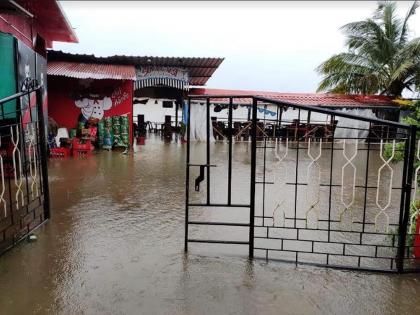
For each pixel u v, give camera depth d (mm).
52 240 3959
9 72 6730
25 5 8094
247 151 12820
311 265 3439
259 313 2660
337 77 18375
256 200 5938
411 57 16625
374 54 17734
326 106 16406
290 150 12875
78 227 4387
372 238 4266
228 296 2871
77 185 6672
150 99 21203
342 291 2992
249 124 16797
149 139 17109
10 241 3877
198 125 16172
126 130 12555
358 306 2781
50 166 8688
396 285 3107
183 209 5242
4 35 6656
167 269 3301
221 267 3361
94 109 12453
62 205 5324
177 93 18828
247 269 3332
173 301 2785
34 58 8258
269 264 3447
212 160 10570
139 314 2619
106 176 7602
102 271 3246
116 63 13234
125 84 12516
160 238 4070
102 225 4477
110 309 2674
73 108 12406
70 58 12773
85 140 11289
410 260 3652
